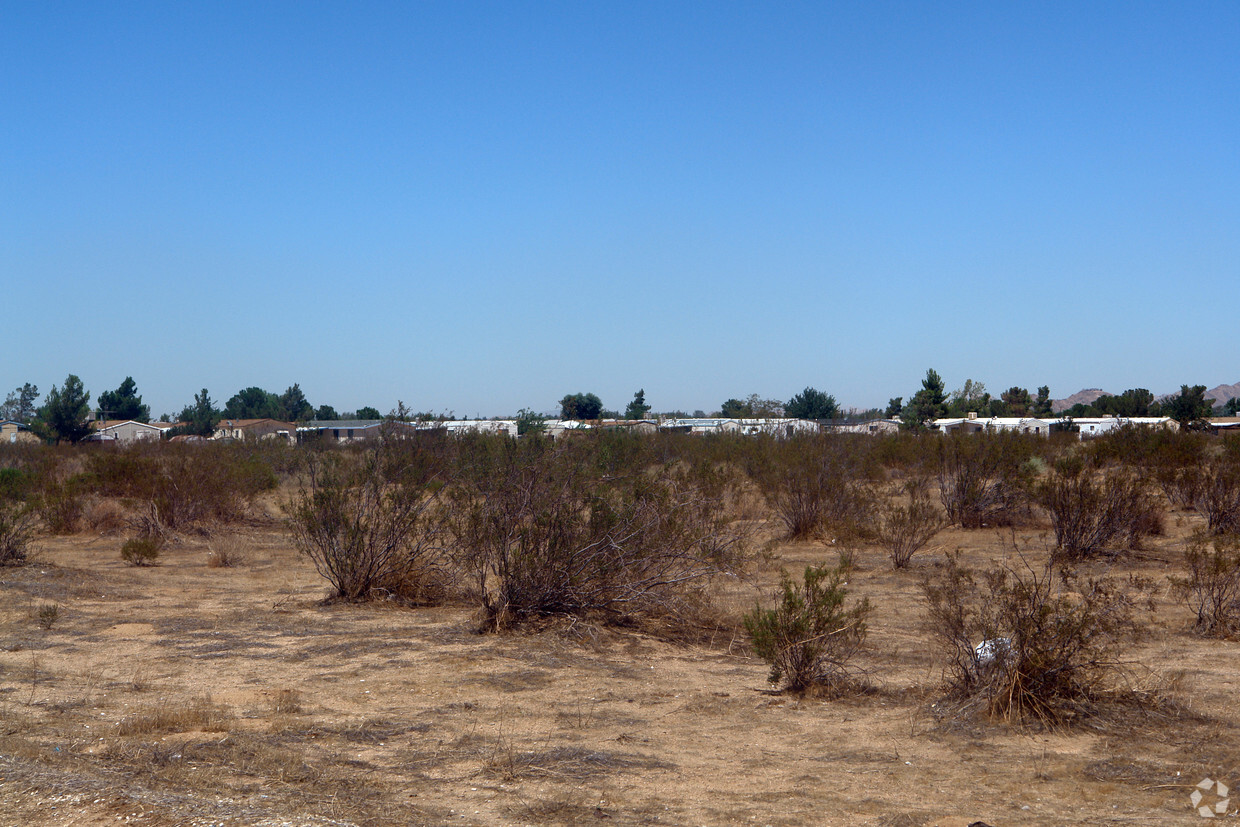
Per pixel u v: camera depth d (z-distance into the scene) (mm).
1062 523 17500
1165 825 5258
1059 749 6871
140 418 99062
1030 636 7746
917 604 13422
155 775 6004
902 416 63469
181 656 10102
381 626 11742
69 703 8047
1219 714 7652
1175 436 21953
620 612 11781
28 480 26234
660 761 6719
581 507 11703
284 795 5723
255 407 113750
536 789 6039
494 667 9617
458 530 12367
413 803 5703
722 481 16703
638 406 58625
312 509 13914
